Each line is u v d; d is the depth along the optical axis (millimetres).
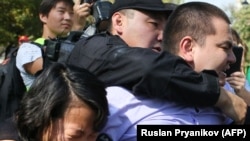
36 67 3471
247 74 4531
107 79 2111
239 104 2143
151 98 2119
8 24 16344
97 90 1739
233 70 2506
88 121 1718
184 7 2225
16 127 1785
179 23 2195
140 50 2061
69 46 3162
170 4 2373
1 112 3590
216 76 2084
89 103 1706
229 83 2486
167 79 2004
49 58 3236
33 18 16359
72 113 1702
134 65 2033
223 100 2100
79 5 3945
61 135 1707
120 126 2104
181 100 2047
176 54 2191
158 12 2297
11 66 3619
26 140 1739
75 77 1729
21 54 3523
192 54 2168
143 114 2104
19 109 1771
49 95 1707
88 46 2223
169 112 2117
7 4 16188
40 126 1710
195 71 2092
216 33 2143
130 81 2057
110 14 2383
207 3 2217
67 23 4008
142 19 2281
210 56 2148
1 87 3607
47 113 1695
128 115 2102
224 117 2244
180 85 2006
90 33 3248
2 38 15625
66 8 4016
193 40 2164
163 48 2248
